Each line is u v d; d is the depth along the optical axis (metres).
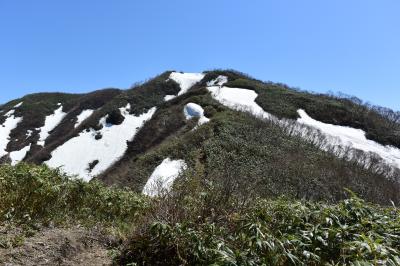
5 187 6.89
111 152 51.78
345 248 4.16
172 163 32.09
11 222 6.03
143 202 9.00
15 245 5.14
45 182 7.26
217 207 5.51
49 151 55.34
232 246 4.48
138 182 31.41
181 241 4.81
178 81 73.75
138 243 5.18
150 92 69.44
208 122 39.41
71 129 68.44
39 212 6.88
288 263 4.20
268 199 7.03
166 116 52.00
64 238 5.81
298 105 54.16
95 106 76.06
